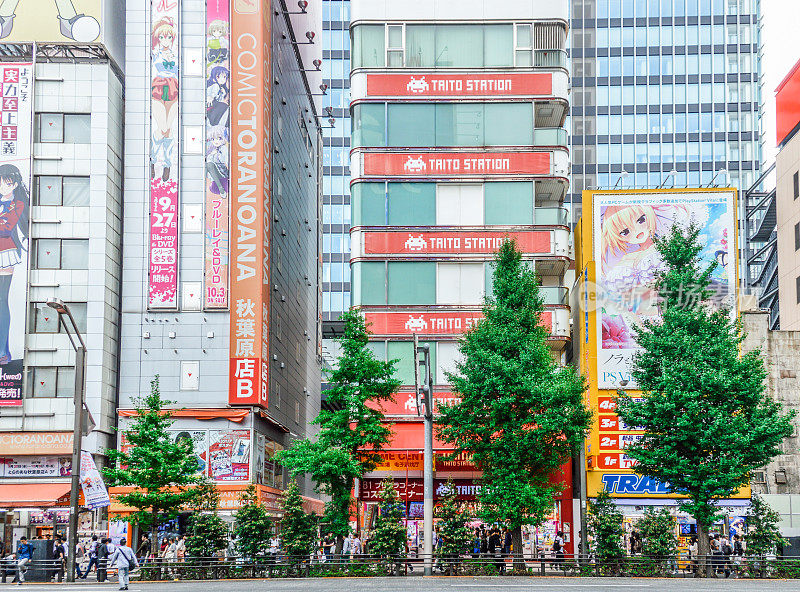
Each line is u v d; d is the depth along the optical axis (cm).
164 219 4894
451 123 4628
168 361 4812
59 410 4666
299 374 6431
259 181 4897
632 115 10712
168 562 3600
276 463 5403
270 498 5066
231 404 4750
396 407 4394
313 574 3622
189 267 4878
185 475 3962
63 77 4906
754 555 3716
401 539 3700
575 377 3734
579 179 10644
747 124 10619
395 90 4647
